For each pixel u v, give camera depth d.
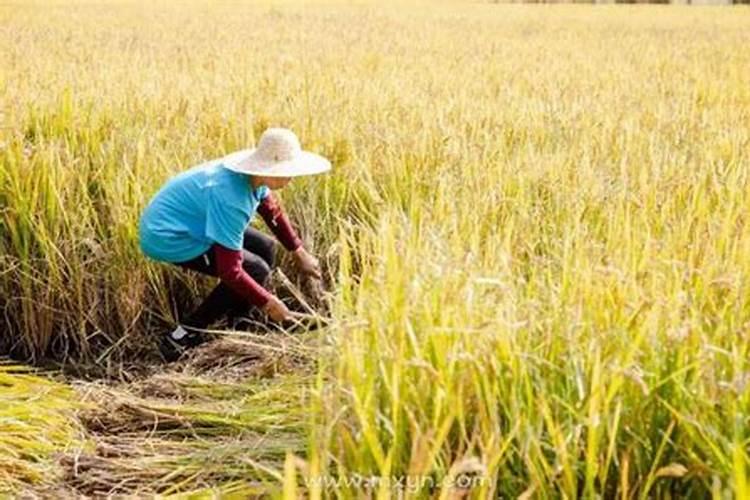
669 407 2.42
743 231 3.57
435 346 2.63
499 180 4.86
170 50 12.18
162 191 4.41
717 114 7.43
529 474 2.49
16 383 3.98
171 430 3.67
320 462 2.55
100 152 5.43
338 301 3.22
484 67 11.02
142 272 4.73
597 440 2.45
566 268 3.11
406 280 2.91
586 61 12.22
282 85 8.02
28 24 17.12
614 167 5.23
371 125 6.07
